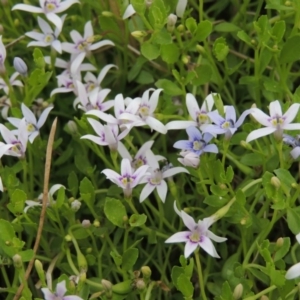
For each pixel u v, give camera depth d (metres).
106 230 0.20
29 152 0.21
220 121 0.19
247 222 0.19
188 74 0.21
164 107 0.21
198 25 0.21
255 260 0.19
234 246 0.21
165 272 0.20
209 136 0.19
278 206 0.18
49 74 0.21
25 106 0.21
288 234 0.21
